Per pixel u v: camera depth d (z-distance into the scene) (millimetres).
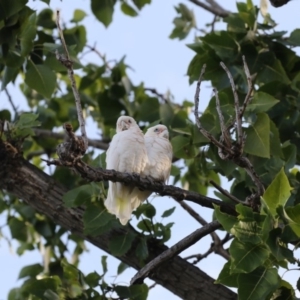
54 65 11406
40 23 13898
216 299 10133
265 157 9781
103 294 10258
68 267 10578
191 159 11562
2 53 11062
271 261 8055
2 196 14648
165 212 10594
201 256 10867
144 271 9820
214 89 8508
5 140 10695
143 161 10984
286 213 7844
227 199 10867
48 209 10680
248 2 12453
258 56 11703
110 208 10195
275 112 11523
